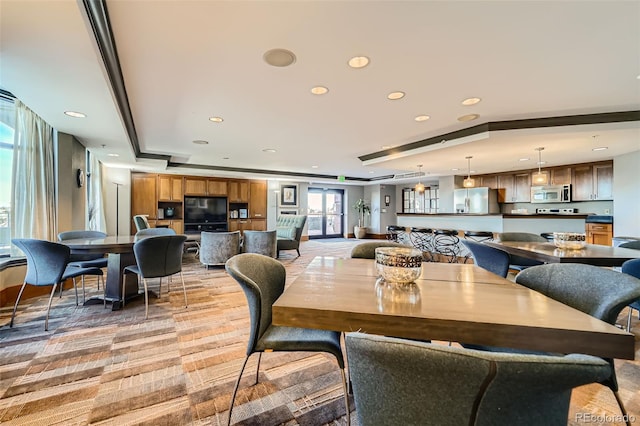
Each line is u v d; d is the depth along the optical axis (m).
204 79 2.47
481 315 0.98
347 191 11.32
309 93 2.78
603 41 1.91
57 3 1.37
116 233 6.81
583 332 0.87
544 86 2.60
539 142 4.00
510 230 4.95
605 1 1.54
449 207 8.28
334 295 1.21
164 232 4.19
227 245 5.08
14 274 3.22
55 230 3.58
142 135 4.34
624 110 3.21
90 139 3.95
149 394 1.67
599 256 2.23
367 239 10.78
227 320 2.81
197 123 3.74
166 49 2.01
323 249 7.95
